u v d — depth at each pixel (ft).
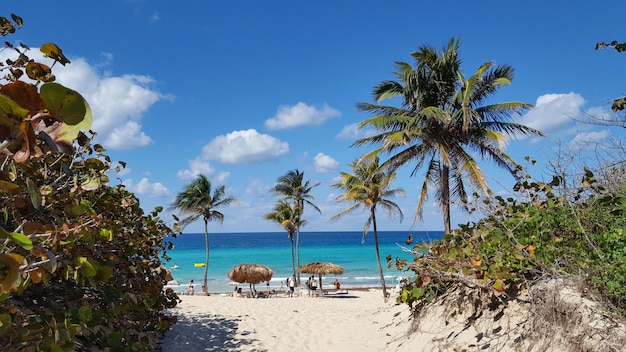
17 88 3.80
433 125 55.57
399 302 24.77
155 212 20.12
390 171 58.54
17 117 3.80
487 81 54.24
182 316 35.91
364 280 142.00
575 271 15.34
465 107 48.39
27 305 11.91
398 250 291.79
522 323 15.89
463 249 20.07
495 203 21.02
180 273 167.73
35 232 7.06
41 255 6.36
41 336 8.57
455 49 55.57
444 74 55.47
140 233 18.92
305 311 39.81
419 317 22.12
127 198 16.74
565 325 14.02
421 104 56.39
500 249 18.95
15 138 3.91
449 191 55.01
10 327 8.10
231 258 238.27
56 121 4.24
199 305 44.42
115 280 14.88
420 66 55.98
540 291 15.81
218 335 28.17
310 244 401.29
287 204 118.11
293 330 29.43
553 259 16.85
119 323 16.62
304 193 118.01
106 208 14.67
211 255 261.24
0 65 8.86
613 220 16.63
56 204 10.18
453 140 55.42
